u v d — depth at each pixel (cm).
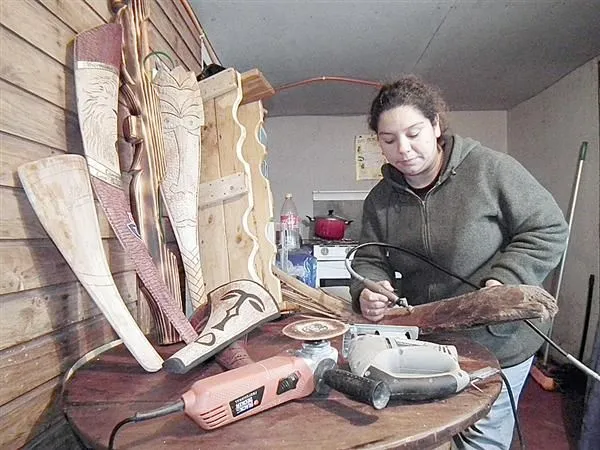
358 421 67
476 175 129
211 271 129
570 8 224
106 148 98
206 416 63
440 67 307
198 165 123
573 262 317
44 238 91
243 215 129
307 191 431
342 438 62
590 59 294
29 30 88
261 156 157
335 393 76
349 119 429
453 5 220
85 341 104
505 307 99
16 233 83
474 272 133
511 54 284
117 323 88
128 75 112
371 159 427
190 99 124
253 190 154
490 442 131
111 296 89
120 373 89
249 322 92
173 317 98
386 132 125
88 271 88
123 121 113
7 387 79
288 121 430
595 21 238
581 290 307
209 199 132
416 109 121
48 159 86
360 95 362
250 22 233
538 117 369
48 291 92
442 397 74
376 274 146
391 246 139
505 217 128
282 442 61
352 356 82
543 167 360
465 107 415
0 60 80
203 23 233
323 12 224
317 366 75
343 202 430
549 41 264
